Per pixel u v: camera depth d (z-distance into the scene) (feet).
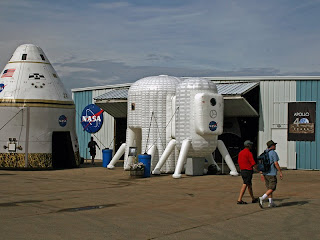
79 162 81.35
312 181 58.18
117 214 34.53
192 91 62.75
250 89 76.13
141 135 72.84
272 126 79.30
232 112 79.15
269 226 30.50
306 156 76.69
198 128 61.82
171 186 52.80
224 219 32.76
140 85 70.44
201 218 33.09
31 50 79.25
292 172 71.97
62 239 26.35
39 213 34.78
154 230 28.99
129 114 71.67
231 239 26.84
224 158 65.21
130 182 56.85
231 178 61.11
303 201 41.27
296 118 77.51
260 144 80.07
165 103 68.74
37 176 64.34
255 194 45.98
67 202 40.40
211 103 62.13
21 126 73.97
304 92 77.15
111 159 81.30
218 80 83.66
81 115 108.27
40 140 74.59
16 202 40.24
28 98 74.59
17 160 73.46
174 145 66.39
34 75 76.95
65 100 78.84
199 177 62.34
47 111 75.56
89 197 43.57
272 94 79.41
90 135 106.52
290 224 31.17
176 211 35.99
